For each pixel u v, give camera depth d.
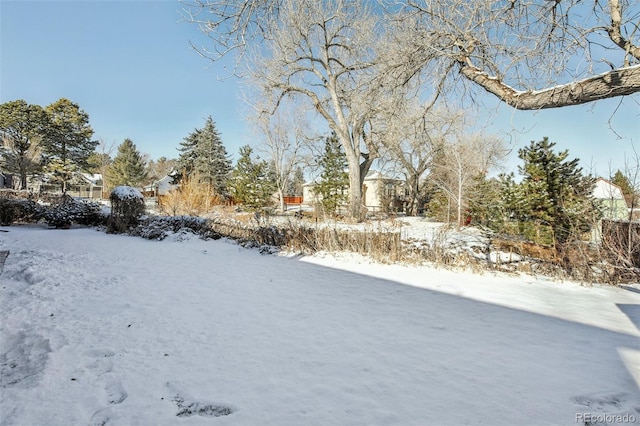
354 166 18.58
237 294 4.83
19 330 3.22
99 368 2.55
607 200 8.55
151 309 4.02
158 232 11.19
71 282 5.05
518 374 2.58
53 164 37.59
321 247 9.28
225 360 2.74
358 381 2.44
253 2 3.94
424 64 5.06
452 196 17.61
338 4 9.61
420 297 4.90
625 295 5.25
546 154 8.24
